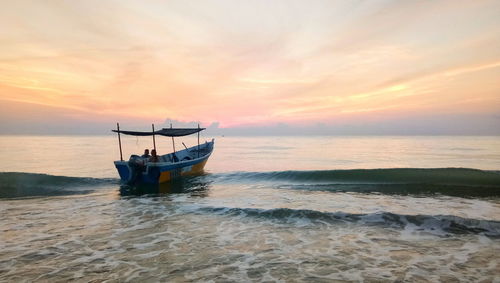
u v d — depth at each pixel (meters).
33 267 6.49
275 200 13.85
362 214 10.34
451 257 6.95
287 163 35.69
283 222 10.00
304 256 7.13
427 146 75.75
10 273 6.18
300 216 10.52
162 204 12.98
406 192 15.62
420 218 9.73
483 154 47.00
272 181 20.41
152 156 19.03
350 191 16.20
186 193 16.17
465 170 19.27
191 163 21.00
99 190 17.38
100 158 42.91
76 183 19.27
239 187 18.23
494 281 5.73
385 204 12.74
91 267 6.50
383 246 7.74
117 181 19.95
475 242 7.93
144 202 13.52
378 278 5.92
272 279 5.92
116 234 8.84
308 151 60.09
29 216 11.03
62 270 6.34
